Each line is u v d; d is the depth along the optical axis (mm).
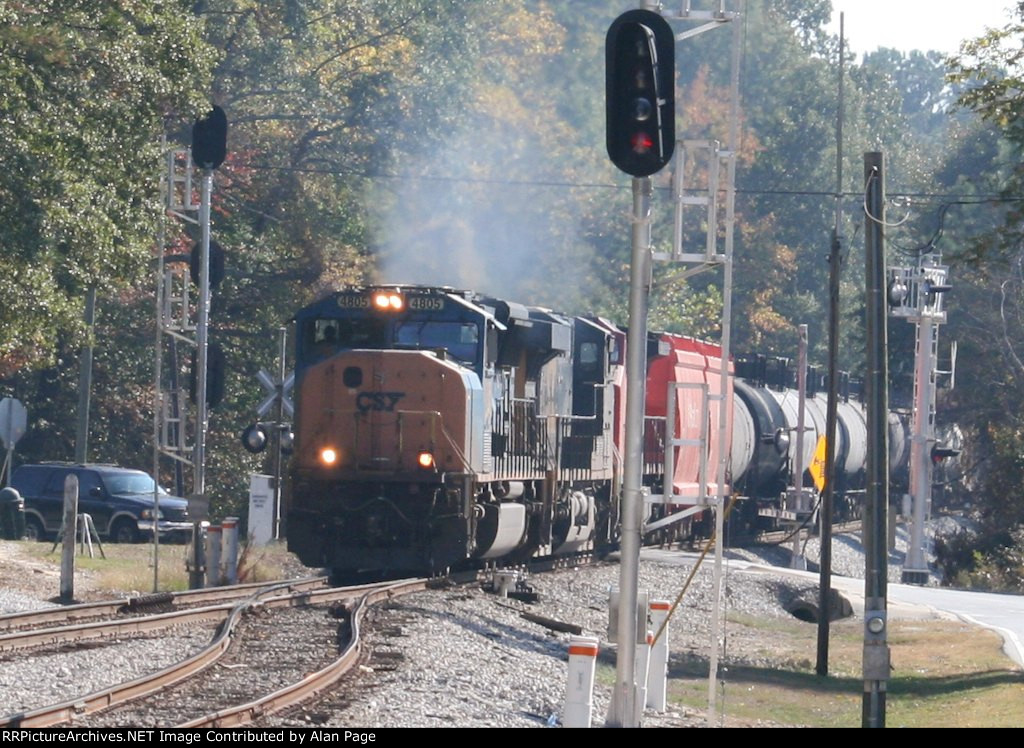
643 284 50000
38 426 180625
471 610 82688
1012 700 71625
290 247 179500
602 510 127812
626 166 45812
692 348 154500
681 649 92625
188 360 179250
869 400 64562
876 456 63844
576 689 48594
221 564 95750
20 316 104562
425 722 49312
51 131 101438
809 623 117312
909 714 70500
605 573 118812
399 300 93938
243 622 70562
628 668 50469
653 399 138625
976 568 175750
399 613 76312
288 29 171625
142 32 114062
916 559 160500
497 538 96250
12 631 65125
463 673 61375
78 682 52531
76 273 107500
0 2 97438
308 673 56562
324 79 177750
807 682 83438
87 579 98125
